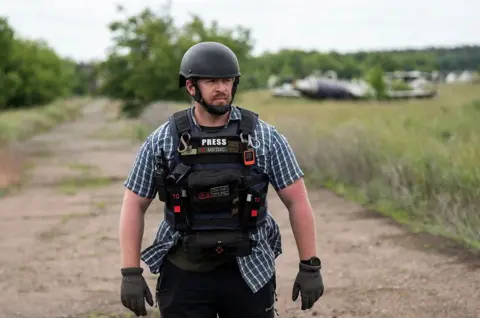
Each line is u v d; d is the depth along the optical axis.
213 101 5.10
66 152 39.28
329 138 23.20
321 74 191.12
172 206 5.24
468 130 22.20
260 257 5.30
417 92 71.94
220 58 5.08
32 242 14.77
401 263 11.34
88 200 21.03
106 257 13.11
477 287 9.77
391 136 20.78
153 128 47.50
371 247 12.60
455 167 14.84
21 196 22.48
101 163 32.56
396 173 16.23
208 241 5.14
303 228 5.30
